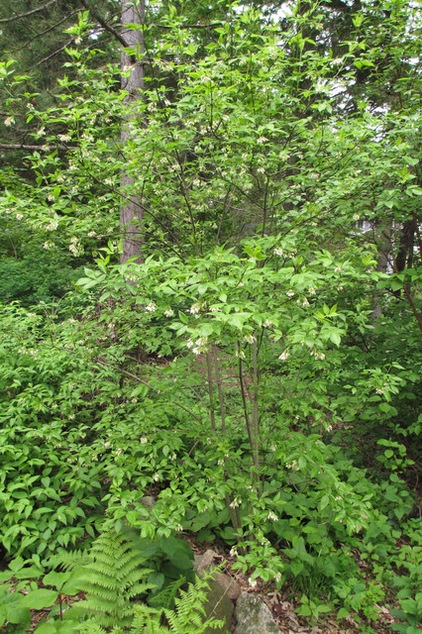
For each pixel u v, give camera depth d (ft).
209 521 10.75
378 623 9.59
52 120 10.22
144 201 11.12
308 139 10.82
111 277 7.74
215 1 17.38
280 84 10.51
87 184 10.93
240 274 7.38
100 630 5.90
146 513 7.54
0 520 9.12
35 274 28.50
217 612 8.23
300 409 9.72
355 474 12.39
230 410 12.49
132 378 11.45
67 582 6.72
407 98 14.64
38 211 9.27
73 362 12.23
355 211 11.46
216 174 10.59
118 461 8.84
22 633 6.05
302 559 9.47
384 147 11.00
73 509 9.49
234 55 10.69
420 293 13.99
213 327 6.61
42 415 11.87
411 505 12.65
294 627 8.92
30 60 30.17
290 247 8.76
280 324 8.36
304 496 11.12
